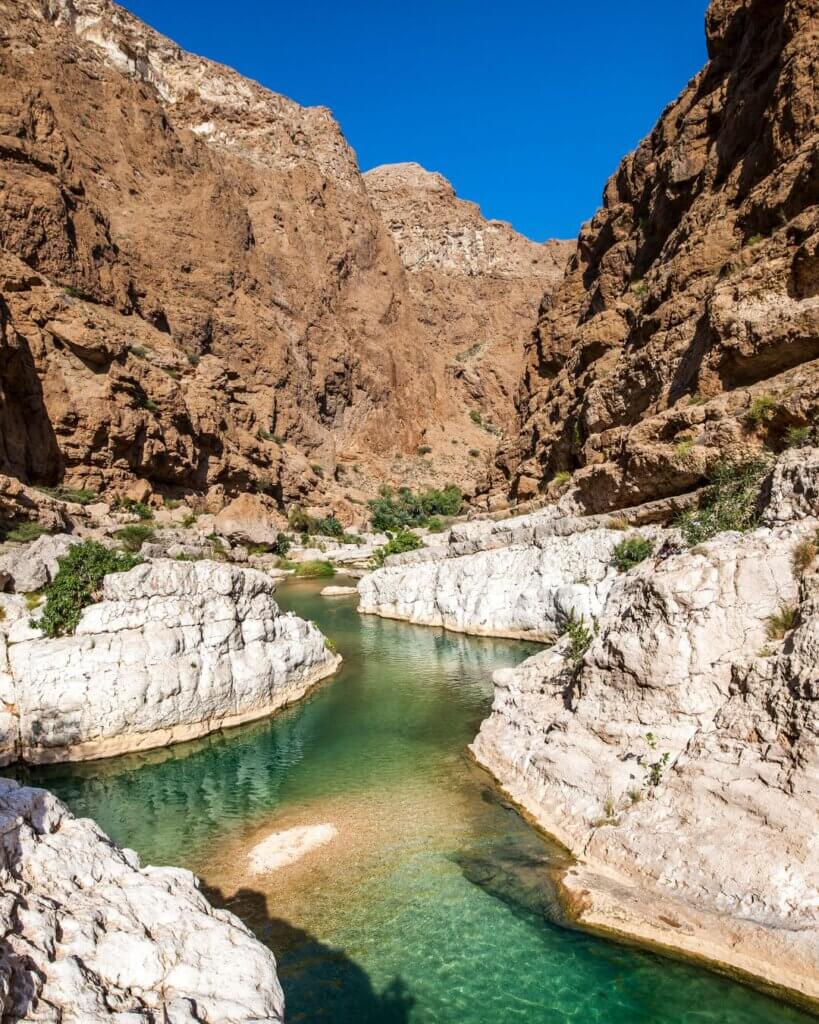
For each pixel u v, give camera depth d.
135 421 64.31
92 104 94.94
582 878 10.80
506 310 167.38
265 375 101.81
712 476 24.30
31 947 5.59
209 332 95.31
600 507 31.41
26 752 17.16
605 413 38.00
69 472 60.44
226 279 100.88
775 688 10.16
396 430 130.12
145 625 18.91
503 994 8.88
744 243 32.06
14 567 26.91
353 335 127.38
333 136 148.50
